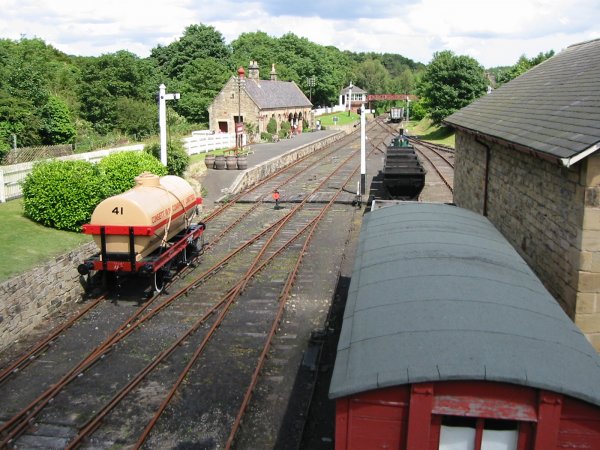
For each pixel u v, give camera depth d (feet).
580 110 34.71
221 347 39.29
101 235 46.16
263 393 33.35
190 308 46.37
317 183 105.70
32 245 48.85
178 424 30.32
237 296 48.62
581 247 30.22
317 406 32.09
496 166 48.62
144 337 40.83
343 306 46.57
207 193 91.76
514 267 25.79
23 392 33.50
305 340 40.37
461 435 17.85
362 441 17.98
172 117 173.58
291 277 52.34
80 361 37.17
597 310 30.78
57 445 28.58
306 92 313.32
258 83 197.36
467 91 199.72
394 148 111.14
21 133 100.83
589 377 16.67
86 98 146.82
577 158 28.17
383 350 18.31
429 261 25.55
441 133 203.51
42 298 43.47
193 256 59.16
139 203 46.21
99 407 31.86
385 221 35.14
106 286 49.29
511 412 16.80
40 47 206.49
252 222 75.25
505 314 19.86
